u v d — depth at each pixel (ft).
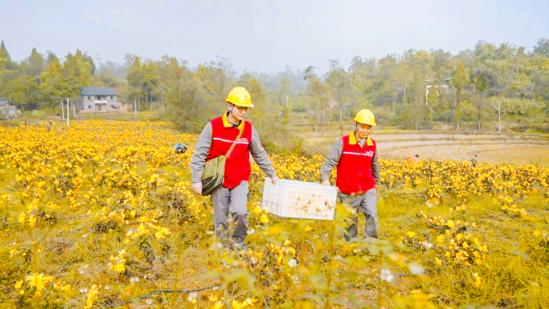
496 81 299.17
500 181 37.04
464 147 141.38
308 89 277.03
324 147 86.79
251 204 13.50
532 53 411.34
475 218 22.13
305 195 11.86
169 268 12.71
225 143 13.44
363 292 10.40
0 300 11.17
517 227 19.79
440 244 13.33
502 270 12.98
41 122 167.63
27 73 398.42
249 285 7.32
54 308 10.57
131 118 226.79
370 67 423.23
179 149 45.42
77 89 273.75
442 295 11.15
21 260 13.84
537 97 283.38
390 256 6.59
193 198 20.42
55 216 19.13
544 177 40.37
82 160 36.73
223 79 194.59
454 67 356.18
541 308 10.74
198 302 9.72
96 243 15.29
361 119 15.49
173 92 161.07
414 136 184.03
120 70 612.29
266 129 90.79
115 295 11.15
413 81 303.68
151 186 23.26
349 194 15.81
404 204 25.89
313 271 7.79
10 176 31.96
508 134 197.26
